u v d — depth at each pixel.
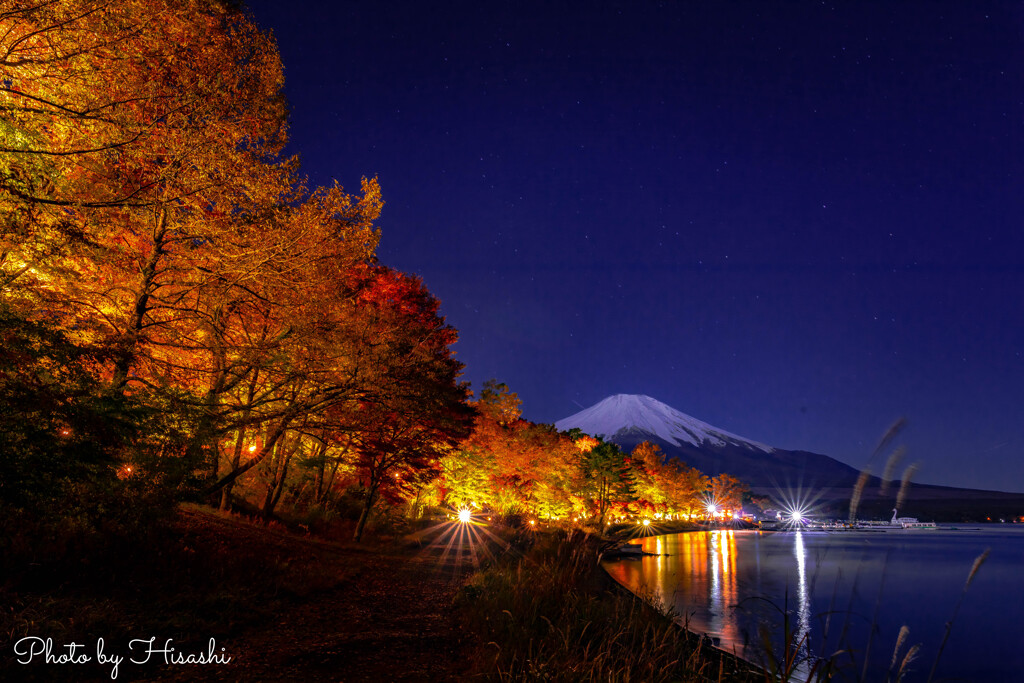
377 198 15.21
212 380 15.37
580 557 14.62
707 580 37.41
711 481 187.25
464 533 38.44
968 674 19.78
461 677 8.06
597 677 7.64
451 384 25.12
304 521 26.08
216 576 12.20
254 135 13.84
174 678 7.12
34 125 9.38
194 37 11.99
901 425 3.18
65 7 9.23
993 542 118.50
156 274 13.68
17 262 10.12
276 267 14.47
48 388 9.11
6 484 8.89
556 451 62.62
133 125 10.39
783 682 4.66
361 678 7.78
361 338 16.42
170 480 12.76
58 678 6.62
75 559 10.09
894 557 65.94
